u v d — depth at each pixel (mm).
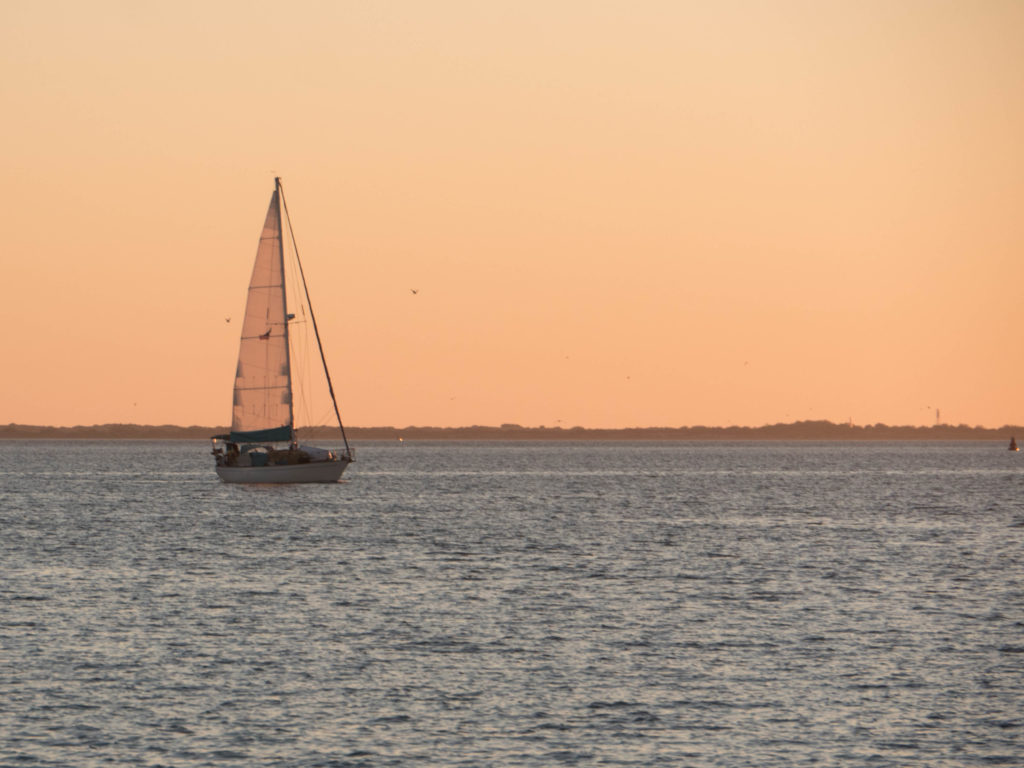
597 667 116312
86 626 134750
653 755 90500
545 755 90375
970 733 96062
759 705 103312
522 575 179500
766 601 155750
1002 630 135625
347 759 89250
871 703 104125
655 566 191500
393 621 139375
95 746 91625
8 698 103562
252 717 99062
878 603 154500
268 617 141500
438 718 99125
